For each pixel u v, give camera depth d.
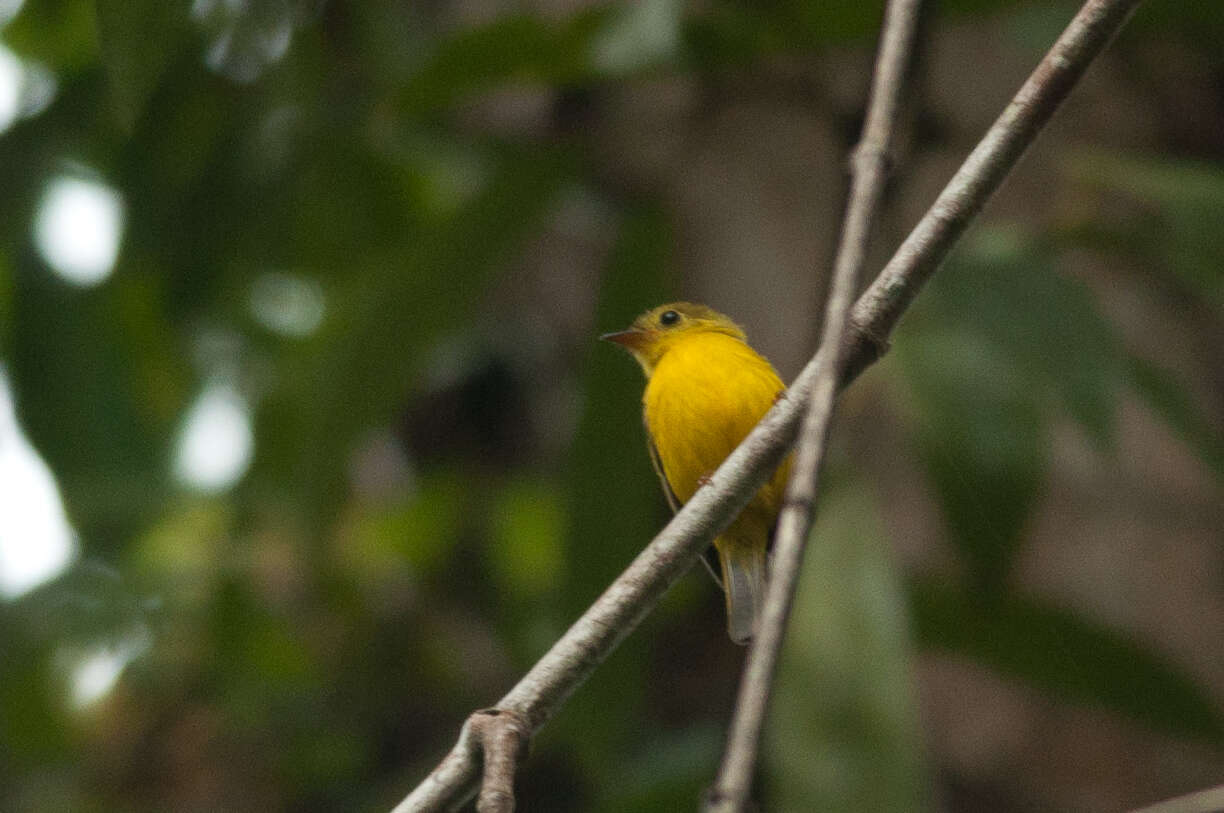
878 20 9.09
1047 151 10.38
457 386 15.60
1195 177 9.67
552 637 10.93
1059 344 8.88
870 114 4.96
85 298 12.91
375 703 14.77
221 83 11.22
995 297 9.02
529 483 15.00
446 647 14.95
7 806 14.38
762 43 9.34
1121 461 9.67
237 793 14.49
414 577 15.37
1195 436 9.03
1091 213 10.10
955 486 8.55
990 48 9.96
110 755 14.74
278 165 11.75
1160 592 9.37
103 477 13.60
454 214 11.12
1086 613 9.41
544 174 11.17
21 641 14.05
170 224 12.02
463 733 4.79
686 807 10.48
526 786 13.52
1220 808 5.62
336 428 11.31
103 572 14.65
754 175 10.66
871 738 7.60
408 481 16.61
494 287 14.09
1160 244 9.68
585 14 9.26
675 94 11.03
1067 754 9.20
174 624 14.65
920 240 5.14
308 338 12.35
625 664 10.54
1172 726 8.93
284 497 12.06
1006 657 9.27
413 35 12.35
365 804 14.09
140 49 7.00
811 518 3.88
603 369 11.15
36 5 13.09
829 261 9.81
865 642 7.90
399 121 11.69
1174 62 10.60
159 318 14.02
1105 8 5.18
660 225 11.14
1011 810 9.21
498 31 9.23
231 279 13.23
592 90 11.45
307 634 14.73
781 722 7.68
